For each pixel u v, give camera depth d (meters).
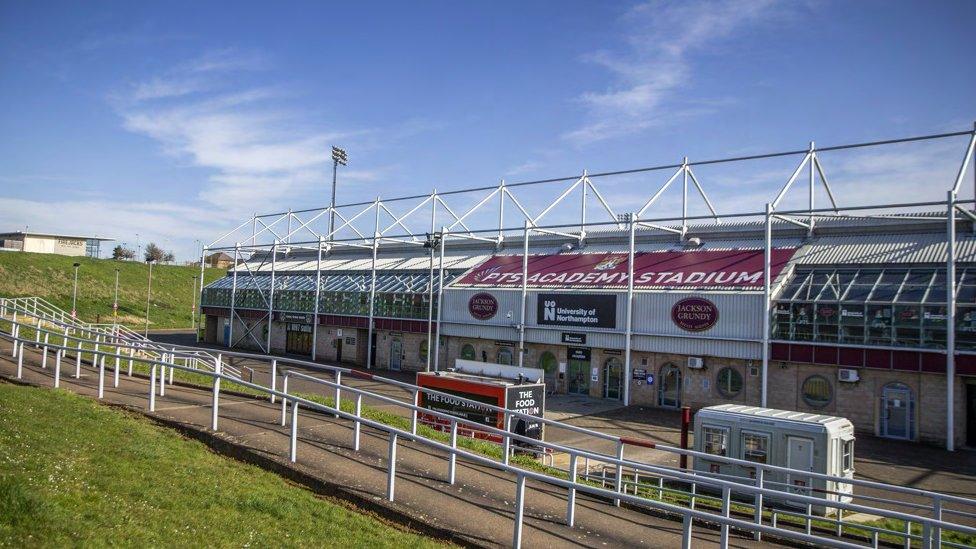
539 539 10.36
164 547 7.94
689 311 34.75
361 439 15.20
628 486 17.36
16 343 23.52
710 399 34.00
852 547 7.27
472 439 18.86
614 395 37.72
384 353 50.62
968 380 27.25
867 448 26.59
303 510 10.33
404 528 10.45
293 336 59.22
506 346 42.91
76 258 98.50
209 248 67.75
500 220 49.78
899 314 28.94
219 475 11.45
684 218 35.81
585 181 46.66
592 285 39.81
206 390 20.52
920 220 34.00
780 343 31.55
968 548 11.43
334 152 88.56
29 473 9.34
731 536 12.00
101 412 14.72
